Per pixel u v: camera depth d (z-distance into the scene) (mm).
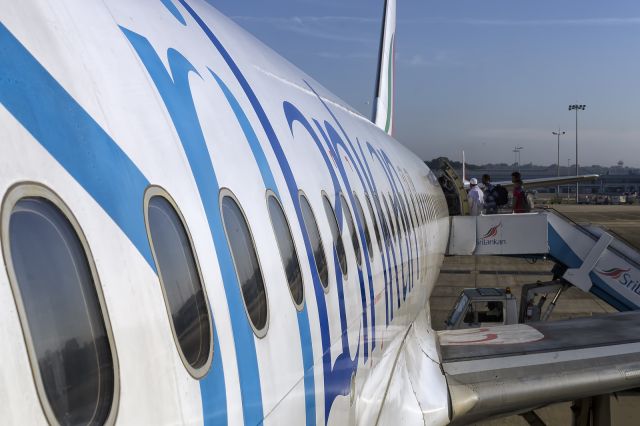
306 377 3727
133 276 2131
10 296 1644
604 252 17000
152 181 2400
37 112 1911
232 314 2801
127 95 2457
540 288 17469
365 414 5789
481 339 9570
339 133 6469
